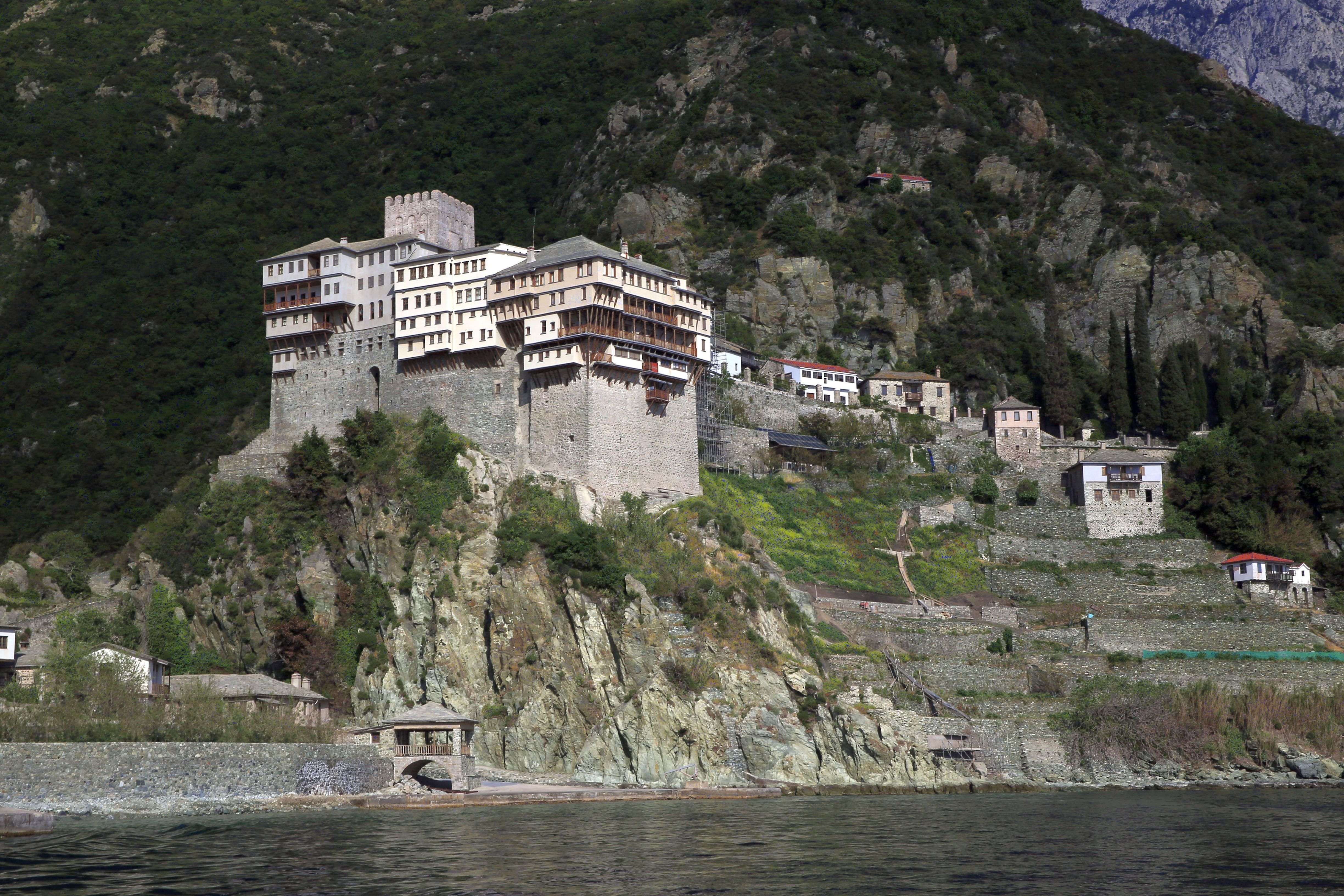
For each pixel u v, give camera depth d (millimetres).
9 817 140125
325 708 197125
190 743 159875
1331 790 194250
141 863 122625
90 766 152500
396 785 177250
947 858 127250
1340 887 114125
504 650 198875
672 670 194875
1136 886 114438
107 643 199625
